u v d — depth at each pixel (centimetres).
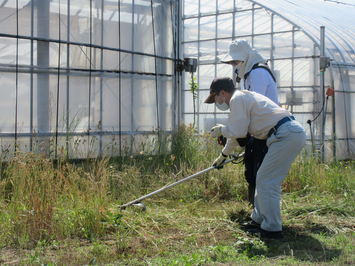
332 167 1082
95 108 1016
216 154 991
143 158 977
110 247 643
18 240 645
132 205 764
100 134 1017
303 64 1455
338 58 1428
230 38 1659
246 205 827
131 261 596
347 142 1412
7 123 914
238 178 921
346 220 762
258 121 676
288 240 678
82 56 1000
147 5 1099
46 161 779
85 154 978
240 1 1628
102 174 841
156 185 890
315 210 798
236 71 769
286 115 677
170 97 1140
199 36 1738
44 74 955
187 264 573
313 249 645
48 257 607
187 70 1155
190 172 924
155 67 1110
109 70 1036
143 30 1093
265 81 736
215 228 707
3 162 860
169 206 816
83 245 651
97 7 1023
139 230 698
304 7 1722
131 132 1064
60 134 967
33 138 931
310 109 1421
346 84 1428
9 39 918
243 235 691
